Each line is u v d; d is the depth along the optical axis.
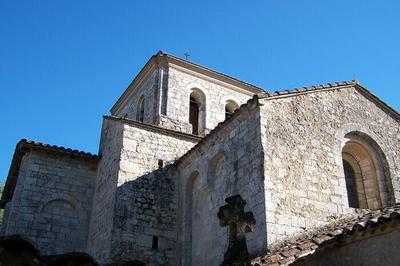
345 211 14.20
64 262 9.27
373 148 16.28
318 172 14.41
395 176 15.88
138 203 18.00
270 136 14.18
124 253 16.86
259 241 12.72
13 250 8.75
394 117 17.45
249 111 15.00
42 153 20.70
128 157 18.72
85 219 20.41
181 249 17.56
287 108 15.05
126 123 19.47
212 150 16.89
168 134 20.14
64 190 20.52
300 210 13.41
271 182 13.38
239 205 8.88
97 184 20.88
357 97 17.08
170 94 24.33
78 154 21.11
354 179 16.19
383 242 10.66
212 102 25.72
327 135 15.37
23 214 19.30
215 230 15.82
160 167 19.20
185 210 18.05
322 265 11.06
